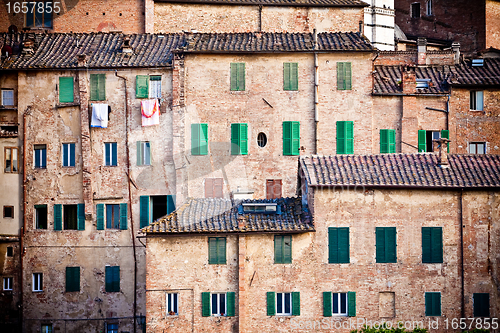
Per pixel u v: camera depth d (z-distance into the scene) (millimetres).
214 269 65750
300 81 80500
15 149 81125
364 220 66312
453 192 66500
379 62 93250
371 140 80625
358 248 66188
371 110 81000
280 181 79625
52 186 80188
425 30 117500
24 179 80438
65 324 78312
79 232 79188
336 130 80375
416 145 81625
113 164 80188
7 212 80625
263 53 80188
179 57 79812
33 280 79312
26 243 79688
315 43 81000
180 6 94812
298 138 79938
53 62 81062
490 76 85375
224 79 80188
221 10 95312
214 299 65938
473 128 83812
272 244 65750
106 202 79562
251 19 95688
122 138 80125
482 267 66312
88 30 95562
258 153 79812
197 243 65875
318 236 66000
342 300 66188
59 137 80625
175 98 79375
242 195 78375
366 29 108312
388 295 66188
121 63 80375
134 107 80312
